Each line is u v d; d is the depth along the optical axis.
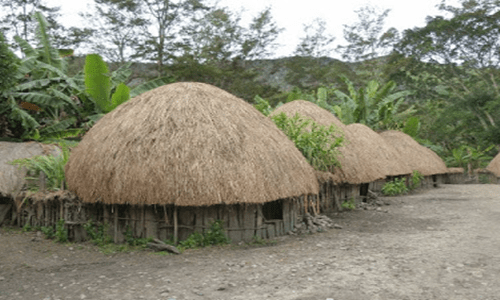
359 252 6.65
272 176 7.51
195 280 5.28
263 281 5.20
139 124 7.61
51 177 8.91
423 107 37.00
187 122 7.51
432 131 34.31
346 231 8.67
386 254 6.48
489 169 24.64
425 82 36.03
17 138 15.10
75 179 7.80
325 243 7.43
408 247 6.95
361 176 11.52
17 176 9.11
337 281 5.14
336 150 10.52
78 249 7.37
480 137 30.30
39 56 17.62
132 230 7.57
